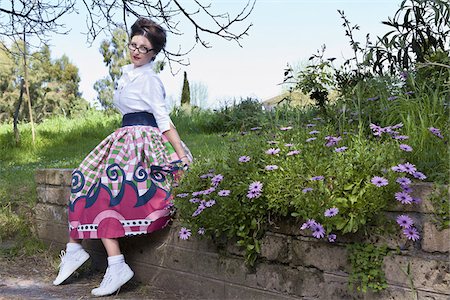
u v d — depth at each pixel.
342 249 2.67
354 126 3.58
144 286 3.60
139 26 3.46
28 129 12.59
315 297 2.77
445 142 2.89
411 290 2.45
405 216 2.43
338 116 3.84
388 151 2.73
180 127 11.81
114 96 3.54
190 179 3.22
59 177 4.43
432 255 2.41
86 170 3.52
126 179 3.35
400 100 3.57
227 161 3.16
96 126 13.22
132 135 3.42
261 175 2.92
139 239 3.66
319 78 4.16
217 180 2.92
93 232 3.36
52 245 4.54
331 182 2.65
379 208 2.50
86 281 3.79
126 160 3.40
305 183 2.71
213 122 11.53
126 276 3.37
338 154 2.75
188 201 3.15
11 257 4.36
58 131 12.52
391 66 4.13
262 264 2.99
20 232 4.80
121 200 3.33
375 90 3.96
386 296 2.53
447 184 2.47
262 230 2.97
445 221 2.36
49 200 4.57
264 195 2.81
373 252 2.56
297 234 2.83
